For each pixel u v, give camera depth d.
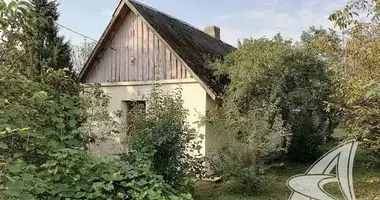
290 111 10.52
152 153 6.10
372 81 3.80
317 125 11.26
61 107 3.95
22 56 4.00
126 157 6.00
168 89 10.64
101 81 12.24
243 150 7.71
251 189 7.52
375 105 5.66
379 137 6.04
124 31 11.80
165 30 11.35
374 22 5.61
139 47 11.43
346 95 6.03
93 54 12.06
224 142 8.13
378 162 8.77
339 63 6.41
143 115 7.02
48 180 3.21
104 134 8.54
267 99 8.84
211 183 8.82
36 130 3.49
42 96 3.38
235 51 10.55
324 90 9.12
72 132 3.94
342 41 6.45
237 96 8.94
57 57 13.63
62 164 3.47
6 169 2.69
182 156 6.93
